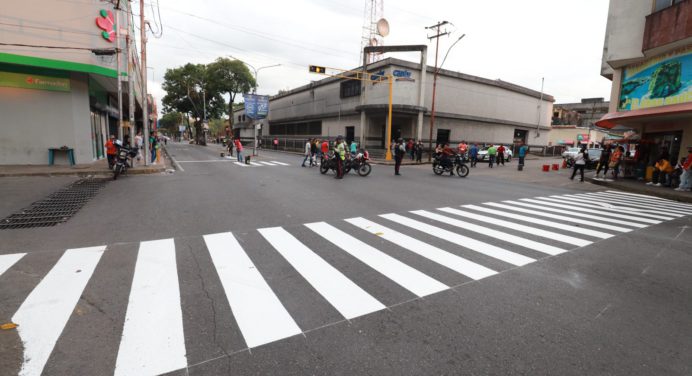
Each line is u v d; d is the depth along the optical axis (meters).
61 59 14.58
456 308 3.41
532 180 16.55
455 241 5.63
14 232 5.65
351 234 5.90
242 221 6.66
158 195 9.34
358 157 15.57
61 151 15.83
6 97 14.73
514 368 2.53
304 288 3.76
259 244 5.24
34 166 14.85
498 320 3.21
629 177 17.52
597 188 14.37
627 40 14.69
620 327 3.14
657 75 13.69
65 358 2.49
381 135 32.06
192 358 2.54
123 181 12.07
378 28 31.12
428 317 3.23
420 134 29.66
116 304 3.29
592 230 6.64
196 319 3.07
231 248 5.02
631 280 4.25
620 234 6.41
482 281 4.08
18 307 3.20
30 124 15.24
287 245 5.22
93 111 18.67
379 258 4.75
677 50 12.71
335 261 4.59
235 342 2.75
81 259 4.45
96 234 5.60
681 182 12.88
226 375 2.37
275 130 52.03
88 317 3.05
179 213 7.24
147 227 6.09
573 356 2.70
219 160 23.39
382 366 2.52
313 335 2.89
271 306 3.34
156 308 3.24
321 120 38.66
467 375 2.44
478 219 7.31
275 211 7.62
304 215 7.30
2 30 13.64
